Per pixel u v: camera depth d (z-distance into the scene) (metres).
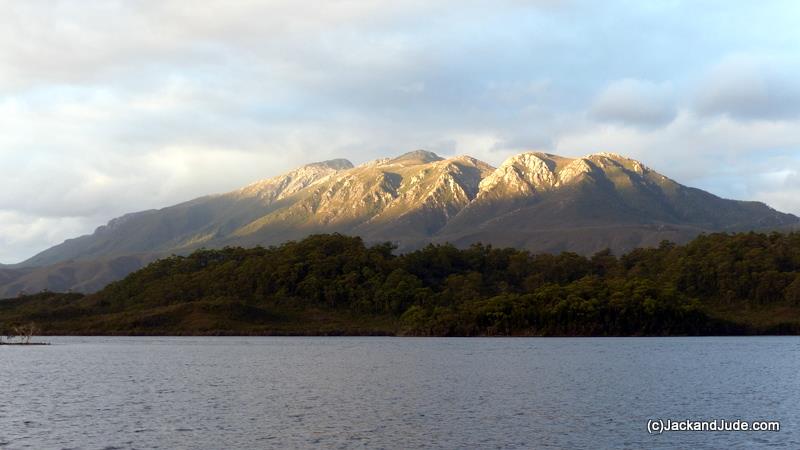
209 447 75.75
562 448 75.19
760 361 165.12
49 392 115.94
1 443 77.62
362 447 75.69
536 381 128.88
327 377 136.50
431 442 77.88
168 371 149.00
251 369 152.38
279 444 77.06
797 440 78.50
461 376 137.12
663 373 140.88
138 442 78.06
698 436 80.62
